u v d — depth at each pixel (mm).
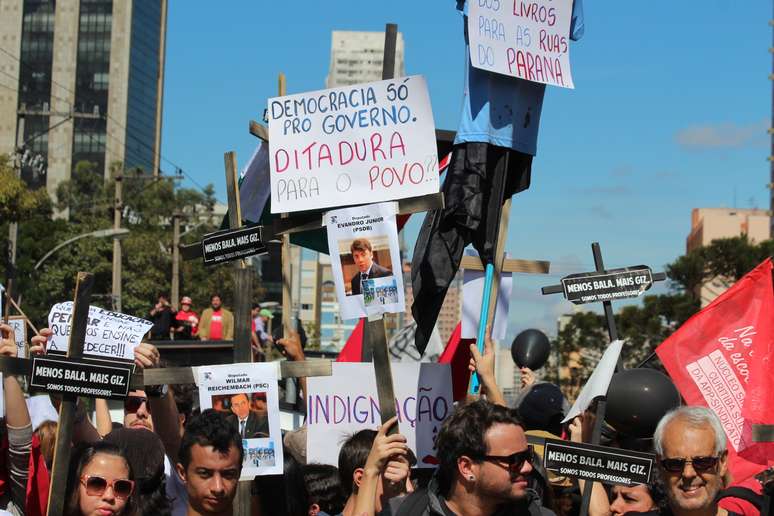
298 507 6441
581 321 62406
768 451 6289
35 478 5820
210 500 5320
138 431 6336
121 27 151750
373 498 5555
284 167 6547
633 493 5941
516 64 7160
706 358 6824
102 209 85250
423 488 5344
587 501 5715
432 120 6383
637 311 58000
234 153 6527
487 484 5023
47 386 5398
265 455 6055
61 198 94625
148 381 6020
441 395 6988
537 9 7273
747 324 6805
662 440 5270
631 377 6133
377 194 6422
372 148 6449
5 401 5727
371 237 6305
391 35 6586
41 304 54938
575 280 6441
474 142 7203
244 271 6332
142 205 86750
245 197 8031
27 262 48125
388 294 6203
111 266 61250
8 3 149000
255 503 6312
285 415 10641
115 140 149500
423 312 7449
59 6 149500
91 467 5375
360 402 6973
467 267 7793
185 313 24234
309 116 6539
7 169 36719
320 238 8359
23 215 37062
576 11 7523
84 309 5461
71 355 5430
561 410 7930
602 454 5613
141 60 157125
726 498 5527
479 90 7203
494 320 7699
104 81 151125
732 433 6727
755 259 57375
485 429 5035
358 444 6066
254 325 23969
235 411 6066
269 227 6809
